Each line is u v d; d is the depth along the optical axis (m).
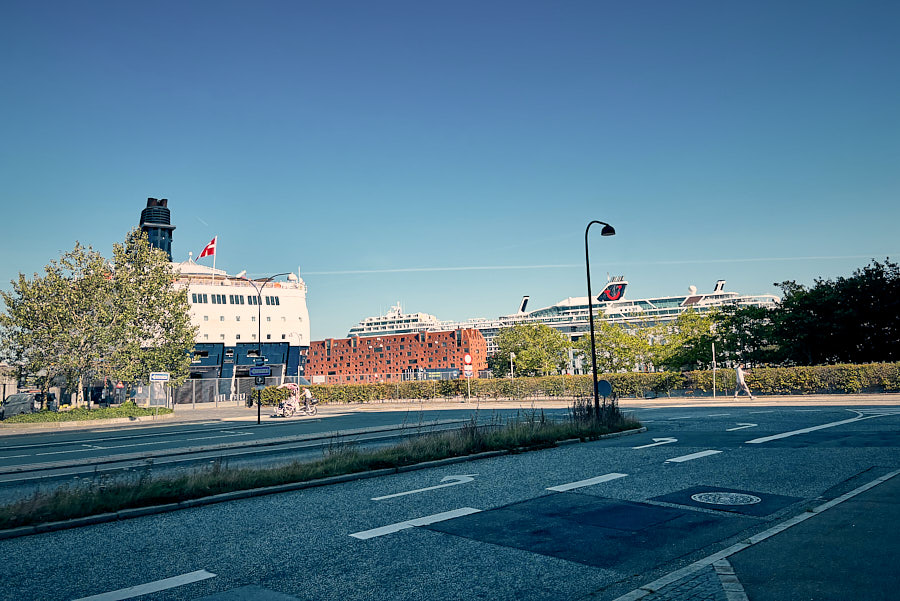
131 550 7.34
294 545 7.34
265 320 85.88
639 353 59.53
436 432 16.95
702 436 17.67
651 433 19.31
